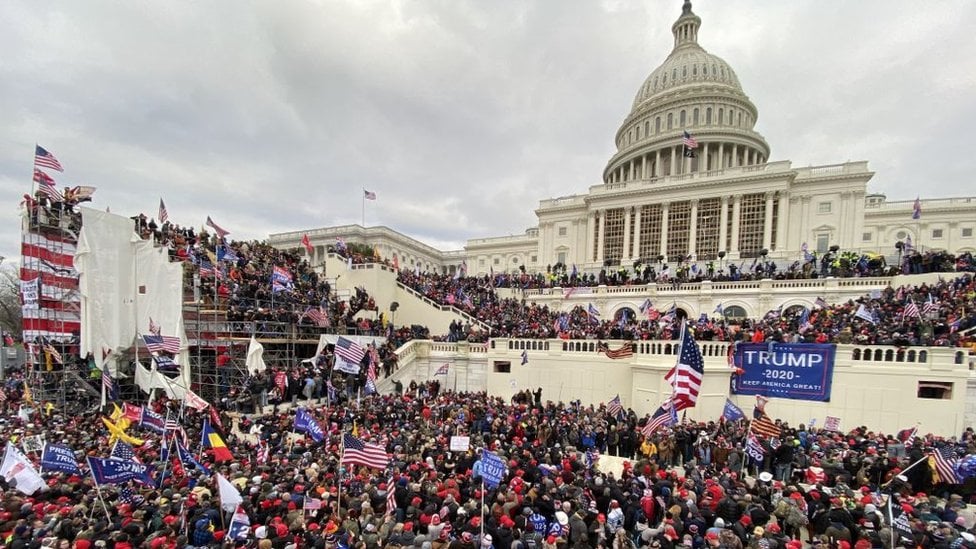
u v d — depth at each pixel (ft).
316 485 34.96
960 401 58.95
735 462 48.24
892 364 62.59
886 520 30.42
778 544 26.81
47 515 27.76
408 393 85.87
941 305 79.92
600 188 215.51
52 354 70.95
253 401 67.46
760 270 134.82
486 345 98.84
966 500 39.99
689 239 191.31
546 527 30.01
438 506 32.32
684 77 276.41
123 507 29.96
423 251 333.01
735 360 72.02
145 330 79.82
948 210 216.13
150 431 54.70
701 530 29.86
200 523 27.84
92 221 74.23
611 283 148.56
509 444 49.60
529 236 300.81
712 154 248.32
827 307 95.14
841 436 55.77
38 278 72.43
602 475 38.52
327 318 98.53
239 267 96.53
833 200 177.99
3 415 62.03
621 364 82.89
